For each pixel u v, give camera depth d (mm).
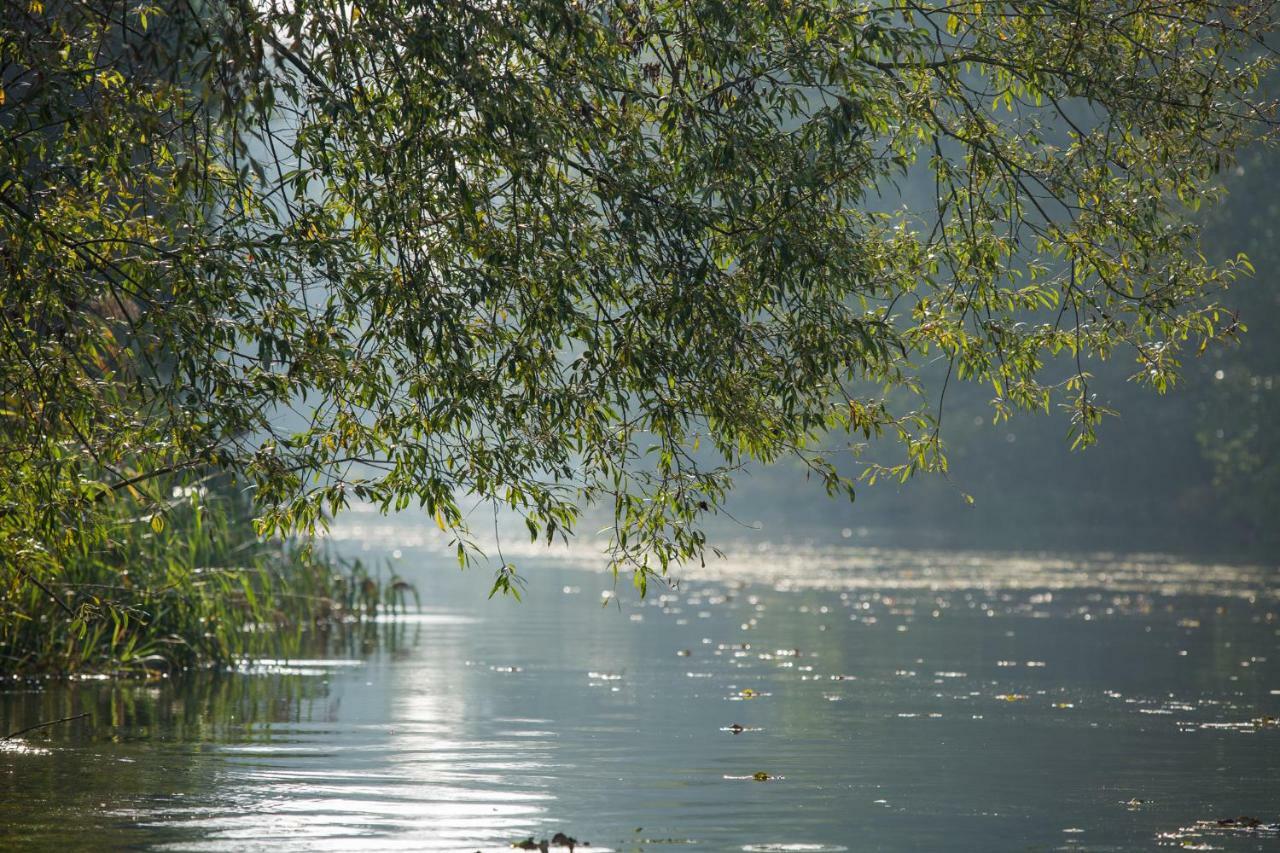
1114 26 35438
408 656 63062
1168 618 80938
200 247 31484
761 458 34344
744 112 32656
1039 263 37312
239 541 65875
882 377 36219
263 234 31578
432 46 29891
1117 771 36750
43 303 31828
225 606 60750
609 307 33344
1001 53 36125
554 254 32125
